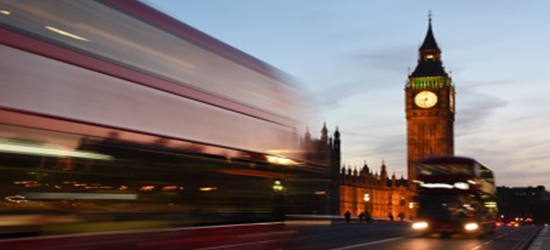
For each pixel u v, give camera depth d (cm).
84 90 853
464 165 3531
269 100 1380
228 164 1184
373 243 3031
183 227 1038
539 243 3362
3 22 754
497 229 5953
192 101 1095
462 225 3462
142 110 962
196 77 1120
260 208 1295
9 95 743
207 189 1113
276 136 1388
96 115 869
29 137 762
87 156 845
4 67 744
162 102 1012
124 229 904
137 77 963
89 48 877
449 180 3519
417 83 19725
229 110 1210
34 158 766
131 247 913
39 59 791
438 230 3484
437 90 19500
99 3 909
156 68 1013
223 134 1181
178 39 1084
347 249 2595
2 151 727
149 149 966
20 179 749
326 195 1623
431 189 3534
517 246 3011
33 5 796
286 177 1416
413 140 19612
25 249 750
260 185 1303
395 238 3531
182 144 1047
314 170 1563
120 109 916
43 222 776
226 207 1171
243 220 1227
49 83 800
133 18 977
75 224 821
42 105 785
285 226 1386
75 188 825
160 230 979
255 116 1306
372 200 19038
